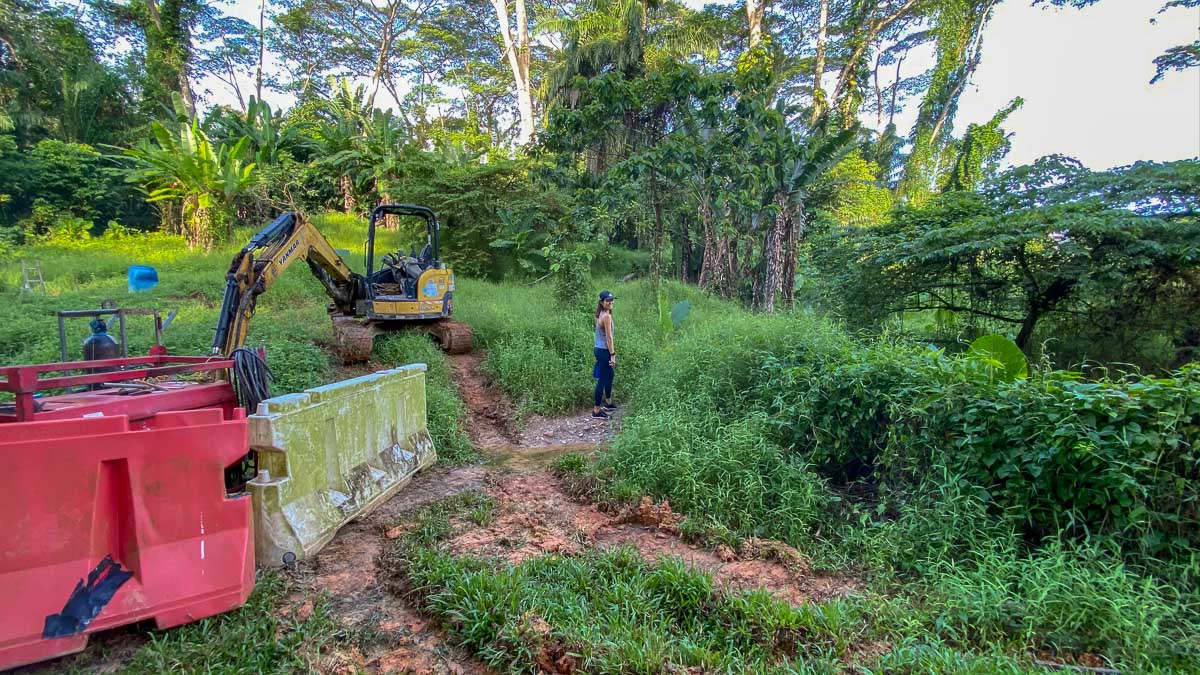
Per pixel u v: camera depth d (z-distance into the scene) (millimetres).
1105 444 3469
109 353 4207
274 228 6188
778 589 3426
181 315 9562
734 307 14922
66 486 2461
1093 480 3494
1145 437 3357
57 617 2385
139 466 2645
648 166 14172
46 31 27562
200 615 2729
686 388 6496
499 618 2826
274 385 6238
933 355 4828
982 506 3779
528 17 32250
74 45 27859
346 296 8906
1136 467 3301
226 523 2898
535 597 3023
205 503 2830
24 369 2617
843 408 4969
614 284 17500
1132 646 2684
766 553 3840
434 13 35781
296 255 6840
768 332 6488
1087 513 3570
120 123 27719
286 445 3469
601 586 3271
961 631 2959
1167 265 10328
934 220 12742
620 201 15953
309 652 2635
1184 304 10711
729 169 14617
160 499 2695
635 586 3201
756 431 5031
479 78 35469
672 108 17109
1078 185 12258
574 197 18016
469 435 6672
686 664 2611
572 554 3736
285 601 3057
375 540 3873
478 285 15852
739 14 29688
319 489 3807
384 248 19250
